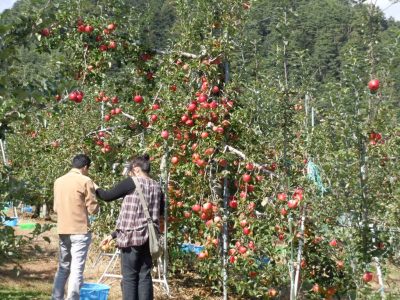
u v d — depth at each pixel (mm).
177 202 6285
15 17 2922
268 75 5184
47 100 2875
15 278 6312
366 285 3941
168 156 6215
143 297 4250
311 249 5078
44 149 9758
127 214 4324
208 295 6434
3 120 2787
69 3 6160
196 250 7719
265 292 5402
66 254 4703
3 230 2691
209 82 6273
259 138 5441
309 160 4367
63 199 4656
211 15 6453
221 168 5996
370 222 3973
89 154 7664
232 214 5742
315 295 5164
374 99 3840
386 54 3805
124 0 6652
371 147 3916
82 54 6406
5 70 2746
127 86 7016
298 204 4574
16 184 2807
